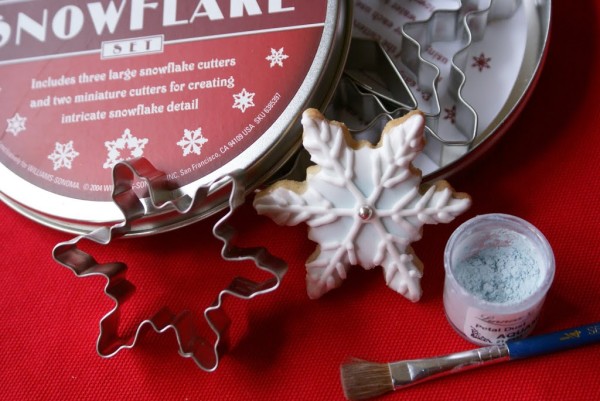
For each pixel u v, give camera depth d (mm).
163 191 274
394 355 272
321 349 275
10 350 285
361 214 257
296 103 276
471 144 276
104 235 267
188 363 277
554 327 271
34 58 297
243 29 285
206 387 274
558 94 297
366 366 264
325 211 260
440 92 299
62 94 293
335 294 281
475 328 258
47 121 292
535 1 301
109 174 284
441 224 285
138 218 272
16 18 301
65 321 288
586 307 272
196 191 256
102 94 290
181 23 290
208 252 292
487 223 256
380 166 256
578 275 275
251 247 275
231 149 277
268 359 275
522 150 292
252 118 278
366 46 299
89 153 287
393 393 267
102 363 281
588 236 279
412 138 252
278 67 280
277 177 291
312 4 282
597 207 282
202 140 280
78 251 272
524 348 260
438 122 290
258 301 282
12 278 295
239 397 271
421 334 274
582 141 290
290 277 284
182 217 278
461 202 260
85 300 290
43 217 292
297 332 278
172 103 285
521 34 300
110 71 291
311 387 271
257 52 283
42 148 291
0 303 292
